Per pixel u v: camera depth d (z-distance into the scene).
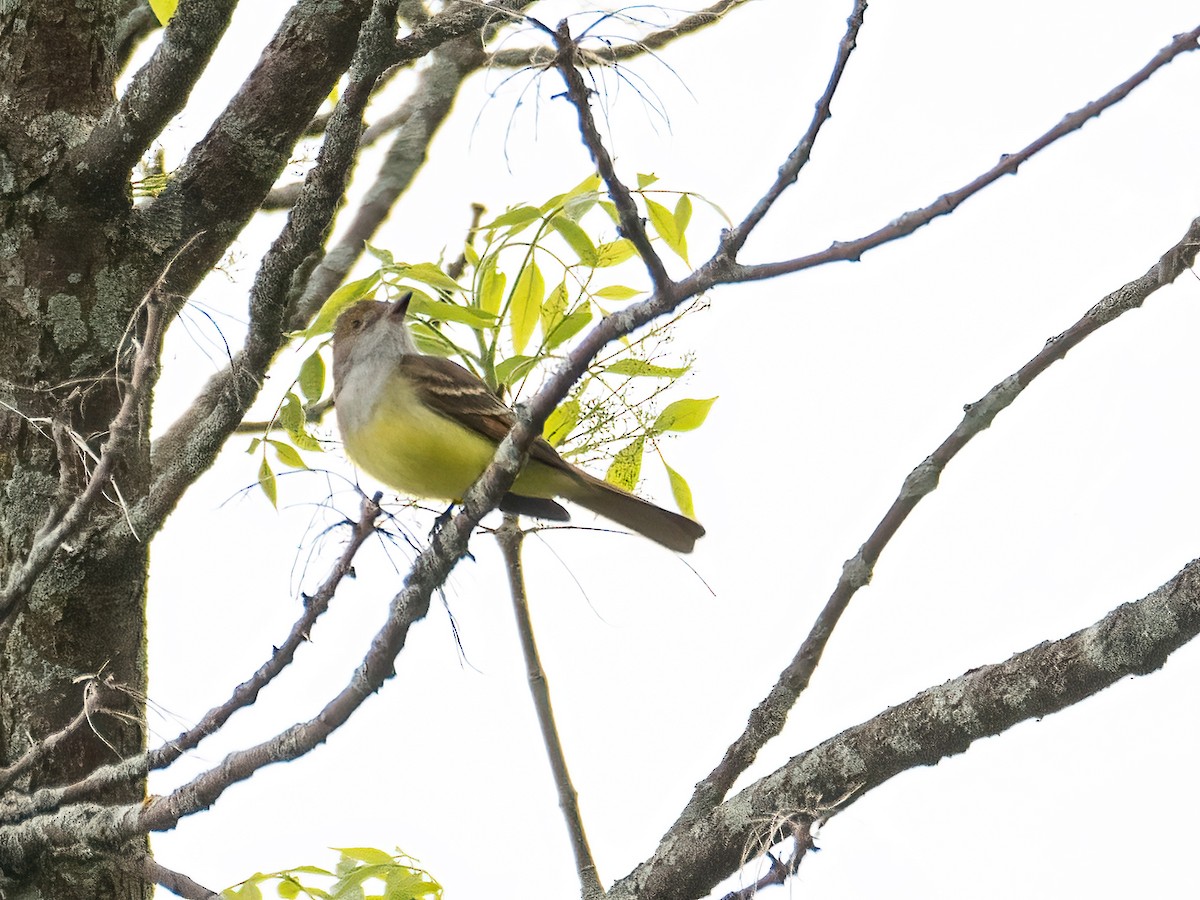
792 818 7.62
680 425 9.80
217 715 7.94
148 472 10.45
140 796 9.57
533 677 9.73
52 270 10.21
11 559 9.80
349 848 8.87
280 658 7.75
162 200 10.59
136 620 10.07
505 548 10.02
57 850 8.62
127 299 10.34
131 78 10.16
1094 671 6.97
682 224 9.39
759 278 6.62
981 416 8.58
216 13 9.84
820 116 6.54
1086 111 6.42
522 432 7.50
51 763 9.48
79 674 9.71
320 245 9.40
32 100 10.44
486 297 9.82
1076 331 8.36
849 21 6.52
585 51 6.58
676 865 7.98
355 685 7.84
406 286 9.72
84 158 10.25
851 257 6.50
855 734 7.70
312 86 10.66
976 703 7.32
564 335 9.55
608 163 6.42
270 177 10.77
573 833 9.26
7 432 9.96
